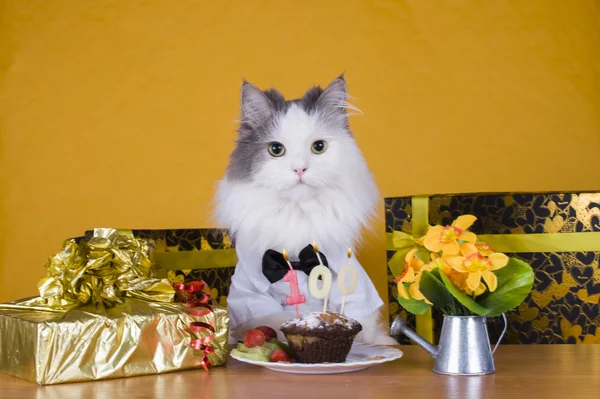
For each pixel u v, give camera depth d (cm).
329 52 178
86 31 180
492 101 177
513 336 119
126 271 95
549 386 85
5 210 178
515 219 118
